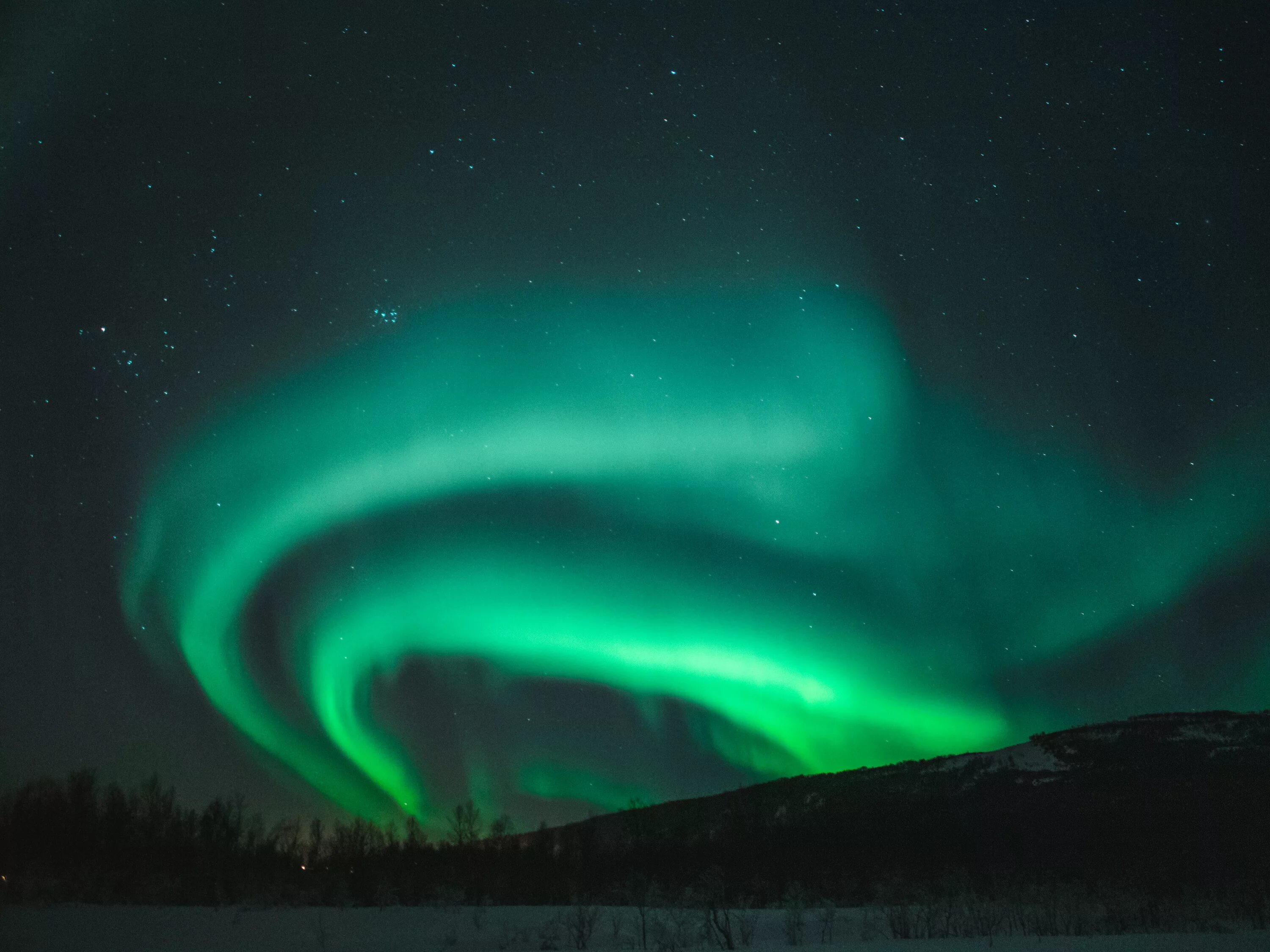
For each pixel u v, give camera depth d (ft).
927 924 52.49
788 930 52.65
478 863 89.61
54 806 84.58
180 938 49.65
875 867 102.99
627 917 59.36
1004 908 64.64
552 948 48.14
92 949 46.29
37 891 63.57
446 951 48.29
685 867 104.27
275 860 85.35
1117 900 69.97
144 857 79.15
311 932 53.01
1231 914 58.44
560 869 93.56
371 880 77.20
